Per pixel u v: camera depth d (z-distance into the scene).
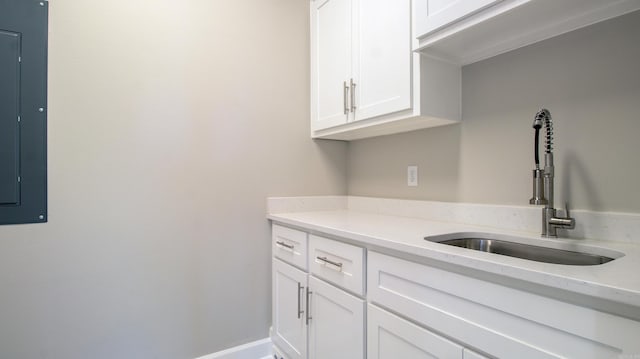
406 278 1.04
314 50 1.99
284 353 1.78
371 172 2.06
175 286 1.68
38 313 1.39
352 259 1.27
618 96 1.04
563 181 1.17
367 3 1.59
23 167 1.34
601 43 1.08
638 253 0.89
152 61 1.63
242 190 1.87
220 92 1.81
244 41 1.88
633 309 0.59
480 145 1.44
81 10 1.47
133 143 1.58
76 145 1.46
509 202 1.34
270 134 1.96
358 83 1.65
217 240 1.80
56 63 1.41
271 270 1.96
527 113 1.28
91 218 1.49
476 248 1.30
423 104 1.36
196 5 1.74
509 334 0.77
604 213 1.06
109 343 1.53
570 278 0.65
